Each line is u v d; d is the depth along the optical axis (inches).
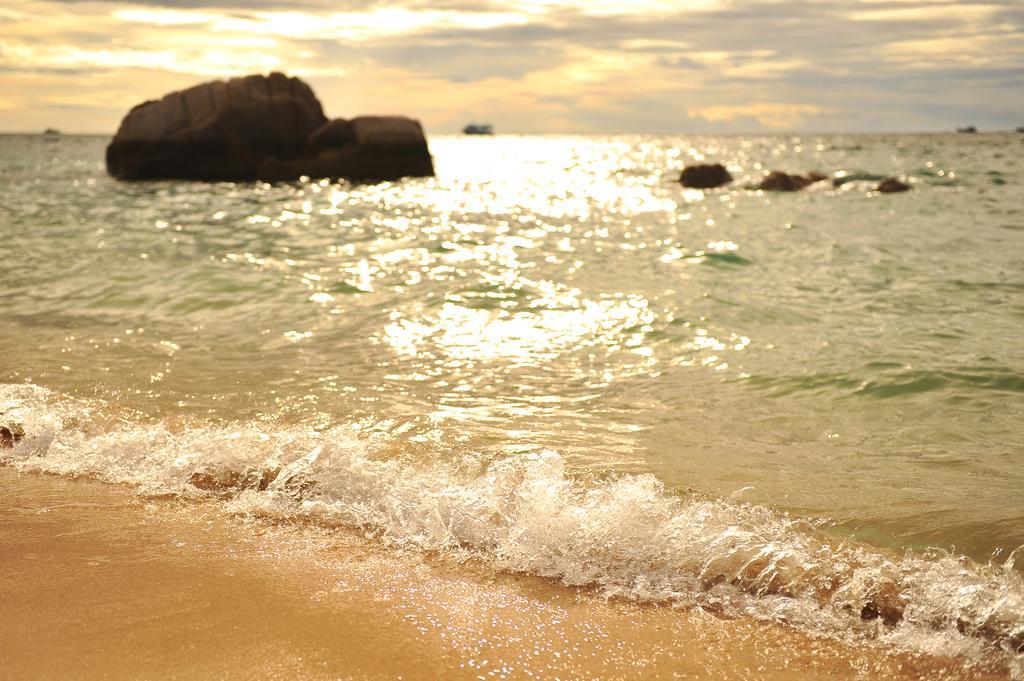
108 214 625.9
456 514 129.6
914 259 418.0
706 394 198.8
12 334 254.7
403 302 304.3
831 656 96.3
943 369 217.0
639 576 114.0
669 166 1544.0
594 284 340.8
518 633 99.7
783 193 888.3
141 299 306.0
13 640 94.7
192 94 1112.2
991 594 106.2
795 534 124.3
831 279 358.0
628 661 94.3
